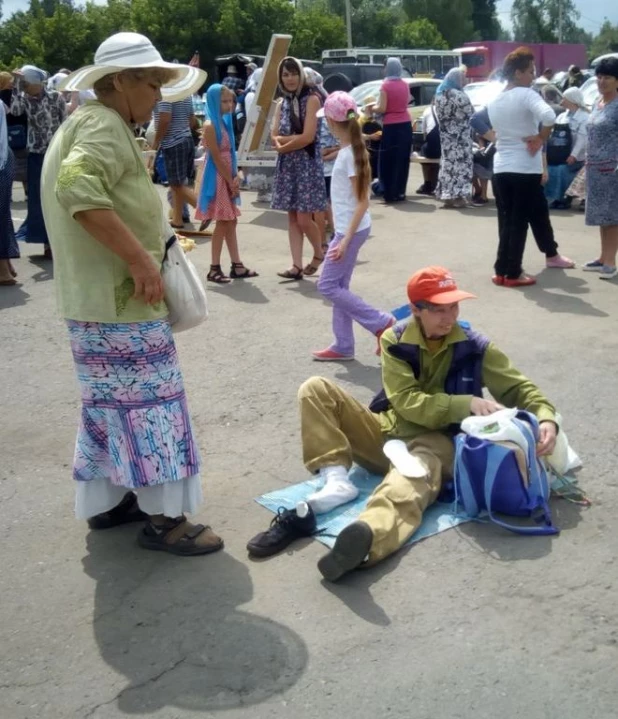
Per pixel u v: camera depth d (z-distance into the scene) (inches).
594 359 232.2
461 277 327.6
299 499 162.6
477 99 700.7
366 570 138.0
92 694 113.9
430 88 878.4
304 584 135.6
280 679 114.7
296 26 2006.6
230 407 208.4
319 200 322.0
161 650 121.9
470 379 156.8
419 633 122.6
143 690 114.2
